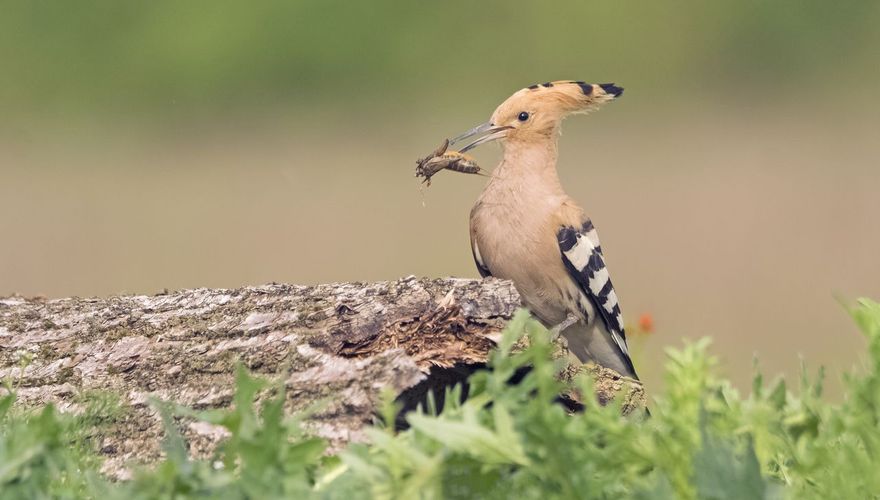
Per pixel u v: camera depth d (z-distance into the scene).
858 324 4.80
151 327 5.73
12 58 25.28
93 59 25.64
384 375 4.94
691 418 4.20
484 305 5.60
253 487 3.61
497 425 3.73
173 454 3.78
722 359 10.70
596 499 3.74
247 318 5.59
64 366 5.58
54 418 3.92
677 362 4.40
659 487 3.69
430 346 5.47
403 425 5.55
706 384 4.69
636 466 3.92
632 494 3.81
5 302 6.30
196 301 5.86
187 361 5.41
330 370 5.04
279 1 26.36
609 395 5.94
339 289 5.70
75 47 25.62
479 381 4.03
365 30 26.67
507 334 3.96
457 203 18.22
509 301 5.64
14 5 25.50
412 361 4.99
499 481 3.80
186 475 3.65
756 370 4.95
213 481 3.66
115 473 4.88
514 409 3.88
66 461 4.00
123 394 5.34
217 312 5.72
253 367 5.26
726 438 4.41
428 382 5.67
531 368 5.58
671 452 3.90
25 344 5.79
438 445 3.81
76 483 4.37
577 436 3.74
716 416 4.69
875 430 4.36
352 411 4.86
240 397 3.88
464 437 3.69
